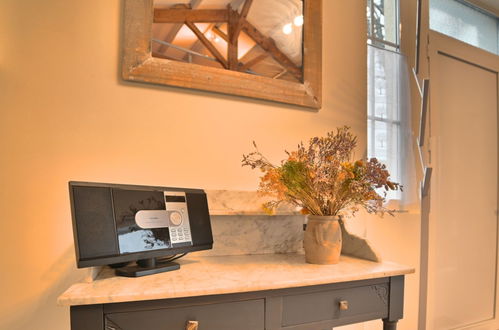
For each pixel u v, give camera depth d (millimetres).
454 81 2168
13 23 1070
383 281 1082
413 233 1824
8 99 1053
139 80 1187
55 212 1086
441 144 2064
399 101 1867
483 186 2264
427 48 2025
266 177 1163
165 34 1243
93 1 1163
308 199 1157
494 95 2385
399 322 1761
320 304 977
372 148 1771
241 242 1303
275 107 1435
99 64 1159
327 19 1602
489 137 2326
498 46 2559
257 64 1401
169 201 1062
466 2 2367
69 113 1117
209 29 1319
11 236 1037
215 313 848
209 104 1307
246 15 1395
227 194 1283
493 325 2217
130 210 949
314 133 1521
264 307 901
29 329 1037
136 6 1198
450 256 2076
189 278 921
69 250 1096
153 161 1210
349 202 1188
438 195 2033
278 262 1168
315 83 1506
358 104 1650
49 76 1101
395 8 1942
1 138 1040
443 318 2020
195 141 1276
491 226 2283
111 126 1163
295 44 1491
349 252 1277
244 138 1362
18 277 1037
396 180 1817
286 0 1484
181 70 1244
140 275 928
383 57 1844
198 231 1120
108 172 1152
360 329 1572
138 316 780
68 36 1128
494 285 2268
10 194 1042
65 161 1105
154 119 1219
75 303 724
